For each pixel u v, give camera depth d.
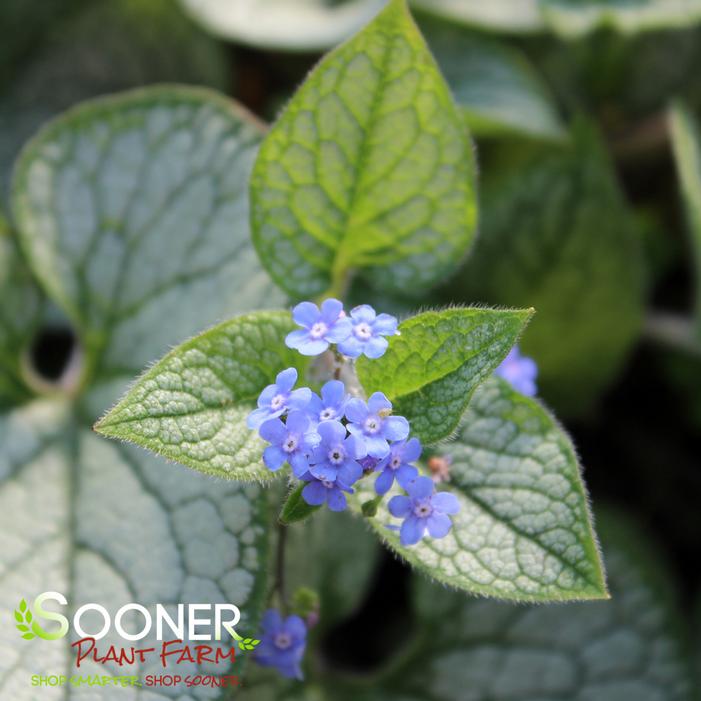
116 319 0.22
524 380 0.20
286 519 0.17
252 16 0.26
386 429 0.17
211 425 0.17
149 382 0.17
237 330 0.18
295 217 0.20
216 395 0.18
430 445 0.17
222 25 0.25
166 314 0.22
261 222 0.20
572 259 0.24
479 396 0.19
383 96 0.19
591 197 0.24
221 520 0.20
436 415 0.18
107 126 0.22
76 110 0.22
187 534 0.20
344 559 0.22
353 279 0.22
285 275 0.20
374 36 0.19
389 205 0.20
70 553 0.20
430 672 0.22
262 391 0.18
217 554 0.19
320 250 0.20
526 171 0.24
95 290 0.22
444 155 0.19
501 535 0.18
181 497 0.20
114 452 0.21
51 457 0.21
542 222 0.24
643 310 0.25
